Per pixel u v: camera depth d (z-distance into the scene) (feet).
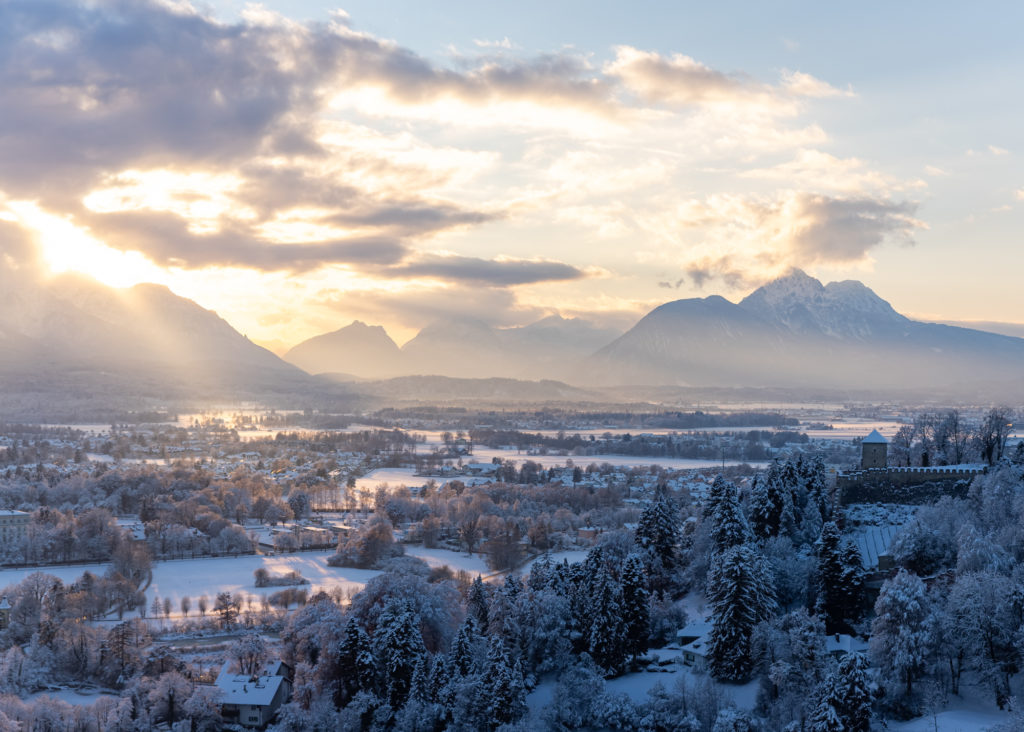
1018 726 593.83
